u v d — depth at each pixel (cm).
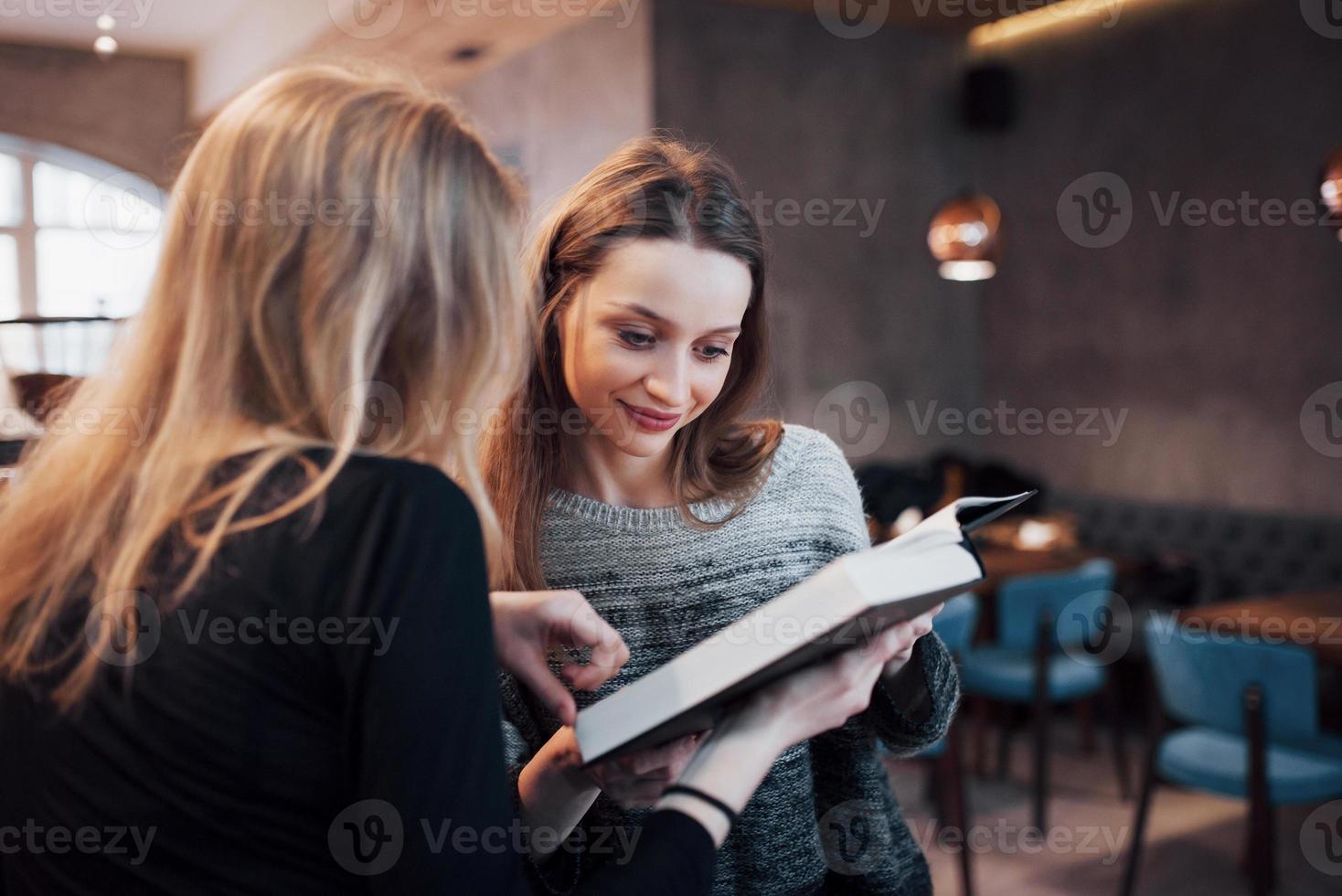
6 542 81
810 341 645
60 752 75
